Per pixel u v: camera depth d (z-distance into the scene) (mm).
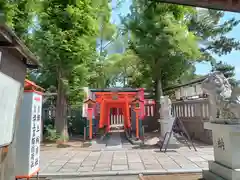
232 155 3777
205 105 9914
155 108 14328
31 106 4387
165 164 6113
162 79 14266
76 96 11422
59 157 7410
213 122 4508
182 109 12695
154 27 11258
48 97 12688
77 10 9688
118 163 6379
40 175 5246
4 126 3004
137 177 5105
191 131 11523
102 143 10797
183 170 5363
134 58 14516
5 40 2920
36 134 4598
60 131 10914
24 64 3844
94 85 17125
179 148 8648
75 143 10625
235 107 3859
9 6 7551
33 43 9227
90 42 10406
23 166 4219
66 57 9805
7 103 3078
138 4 12211
